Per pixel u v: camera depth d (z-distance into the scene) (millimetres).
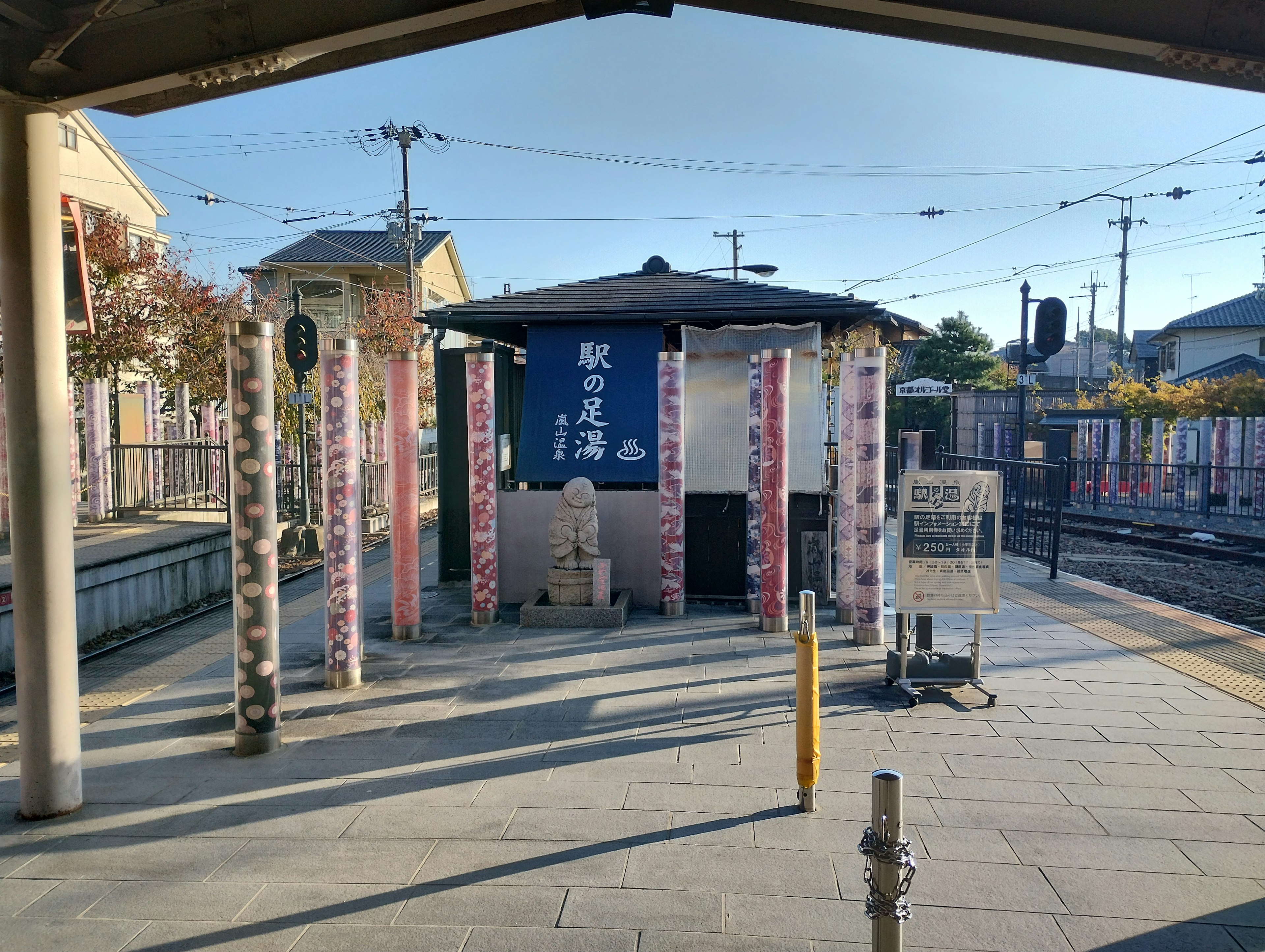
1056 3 4035
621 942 3682
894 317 11242
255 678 5832
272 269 33500
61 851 4570
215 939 3754
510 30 4836
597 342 10539
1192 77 4305
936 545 6805
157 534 11844
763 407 8711
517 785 5289
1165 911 3891
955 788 5152
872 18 4379
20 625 4879
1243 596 11344
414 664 7867
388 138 26844
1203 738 5914
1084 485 22250
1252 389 24406
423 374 25938
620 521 10094
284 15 4586
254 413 5773
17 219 4762
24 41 4723
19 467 4824
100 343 18062
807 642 4785
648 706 6676
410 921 3857
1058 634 8766
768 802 5000
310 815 4930
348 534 7238
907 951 3598
